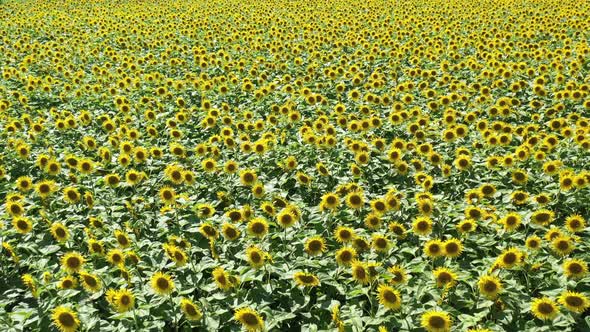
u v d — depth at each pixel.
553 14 23.80
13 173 9.67
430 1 30.78
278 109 12.23
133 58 18.45
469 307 5.72
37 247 7.11
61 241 6.86
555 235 6.42
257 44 19.53
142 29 24.09
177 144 9.74
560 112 11.76
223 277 5.82
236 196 8.53
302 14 27.81
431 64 16.59
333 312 5.48
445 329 5.02
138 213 8.05
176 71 16.92
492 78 14.40
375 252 6.68
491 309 5.67
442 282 5.74
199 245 7.20
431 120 11.94
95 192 8.68
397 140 9.48
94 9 31.33
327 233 7.39
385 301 5.41
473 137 10.53
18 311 5.66
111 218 7.88
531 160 9.36
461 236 7.08
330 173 9.07
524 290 6.07
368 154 9.05
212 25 24.47
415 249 6.78
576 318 5.45
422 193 7.62
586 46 16.72
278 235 7.05
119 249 6.72
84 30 24.34
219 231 7.25
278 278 6.48
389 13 27.53
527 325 5.43
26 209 7.87
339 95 13.84
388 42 19.30
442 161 8.98
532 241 6.35
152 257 6.73
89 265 6.64
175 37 22.45
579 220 6.73
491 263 6.32
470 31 21.97
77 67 17.75
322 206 7.32
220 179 9.06
